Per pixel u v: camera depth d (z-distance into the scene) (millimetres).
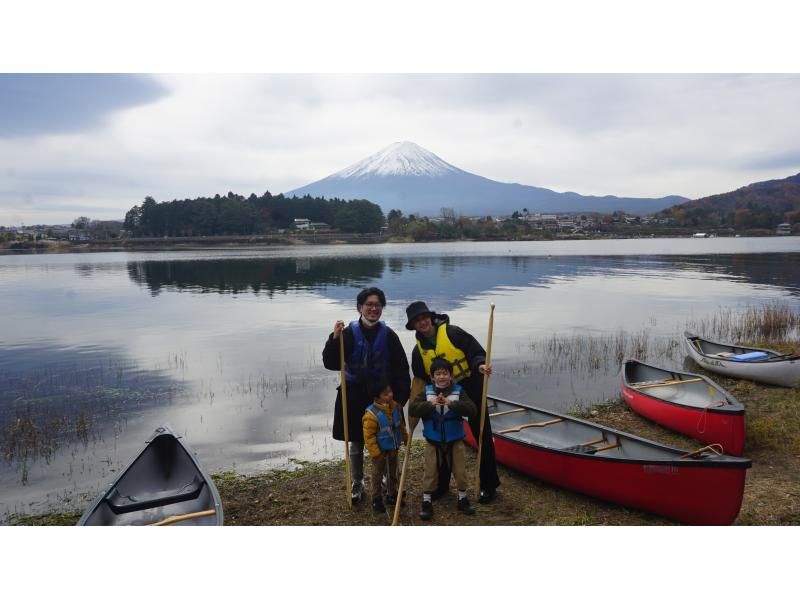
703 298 26422
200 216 143500
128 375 12891
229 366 13695
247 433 8656
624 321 19750
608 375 11898
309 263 59625
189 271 50812
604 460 5320
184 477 5883
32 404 10539
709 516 4797
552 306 23938
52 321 21750
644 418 8562
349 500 5508
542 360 13406
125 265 62031
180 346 16453
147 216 146250
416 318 5215
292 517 5395
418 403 5066
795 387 9688
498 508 5352
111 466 7496
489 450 5414
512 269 46656
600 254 71125
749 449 6871
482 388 5402
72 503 6379
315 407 10039
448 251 85562
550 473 5812
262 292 32062
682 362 12938
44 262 70750
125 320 21828
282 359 14469
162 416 9656
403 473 4844
